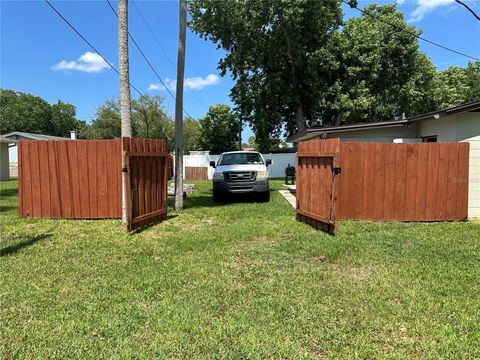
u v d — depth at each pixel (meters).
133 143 7.66
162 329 3.41
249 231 7.46
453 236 6.93
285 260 5.54
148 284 4.55
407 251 5.90
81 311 3.80
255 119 24.00
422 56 25.25
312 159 8.03
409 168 8.41
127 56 8.47
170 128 43.81
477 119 9.51
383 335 3.31
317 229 7.69
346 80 24.14
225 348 3.10
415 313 3.71
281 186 19.20
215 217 9.29
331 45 23.06
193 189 18.17
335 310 3.79
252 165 12.60
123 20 8.31
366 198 8.45
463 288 4.34
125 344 3.16
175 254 5.94
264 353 3.03
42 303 4.00
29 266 5.29
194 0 22.20
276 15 20.95
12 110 62.38
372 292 4.25
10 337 3.28
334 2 22.11
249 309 3.83
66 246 6.47
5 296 4.19
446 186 8.48
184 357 2.98
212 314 3.73
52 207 9.41
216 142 40.94
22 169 9.41
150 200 8.40
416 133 12.54
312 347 3.13
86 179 9.34
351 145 8.34
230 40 23.05
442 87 29.22
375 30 24.16
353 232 7.30
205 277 4.80
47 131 67.12
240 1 21.38
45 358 2.96
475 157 9.14
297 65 22.61
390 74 25.41
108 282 4.63
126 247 6.38
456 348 3.07
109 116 46.06
